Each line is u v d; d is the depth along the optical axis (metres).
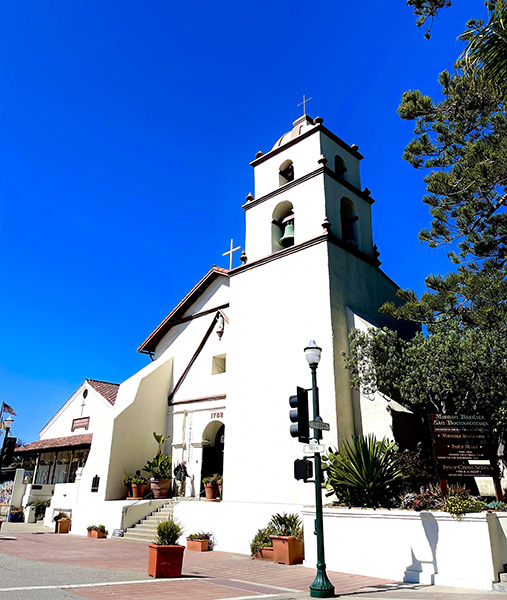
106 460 19.91
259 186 20.56
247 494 15.98
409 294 15.20
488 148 14.12
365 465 11.55
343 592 8.60
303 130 20.34
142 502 18.16
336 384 14.95
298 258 17.42
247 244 19.88
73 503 21.12
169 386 23.09
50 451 25.94
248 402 17.14
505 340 11.70
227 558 12.89
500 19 8.17
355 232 19.34
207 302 23.30
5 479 30.02
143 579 9.13
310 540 11.70
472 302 13.73
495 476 10.73
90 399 25.53
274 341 17.11
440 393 12.56
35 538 16.86
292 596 8.07
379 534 10.57
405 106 16.22
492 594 8.34
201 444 20.06
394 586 9.27
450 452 10.81
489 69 8.63
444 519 9.75
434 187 15.03
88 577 9.06
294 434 9.14
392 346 13.93
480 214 15.40
